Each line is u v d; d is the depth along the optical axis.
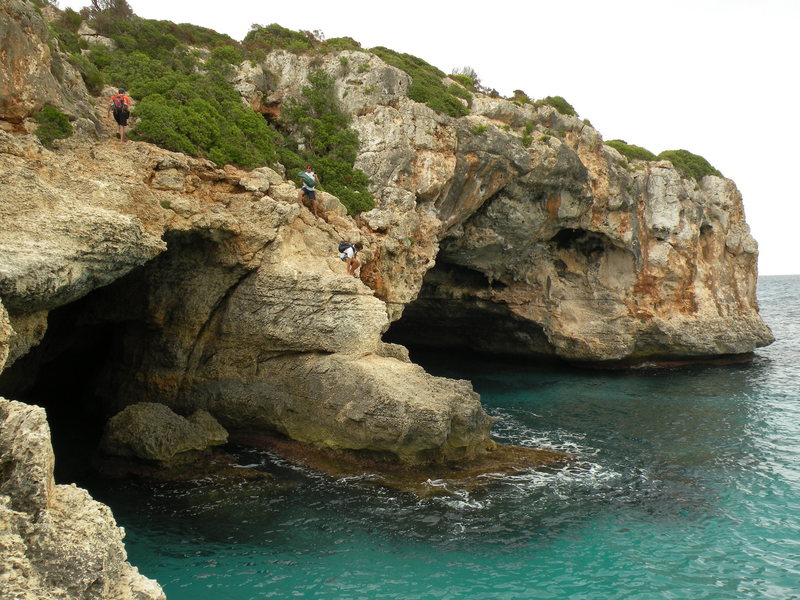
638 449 21.30
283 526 14.49
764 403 28.73
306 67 29.36
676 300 37.75
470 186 28.97
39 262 11.93
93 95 21.83
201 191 19.42
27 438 7.61
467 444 17.69
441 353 42.31
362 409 17.03
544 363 39.09
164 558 13.06
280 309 18.97
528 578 12.77
